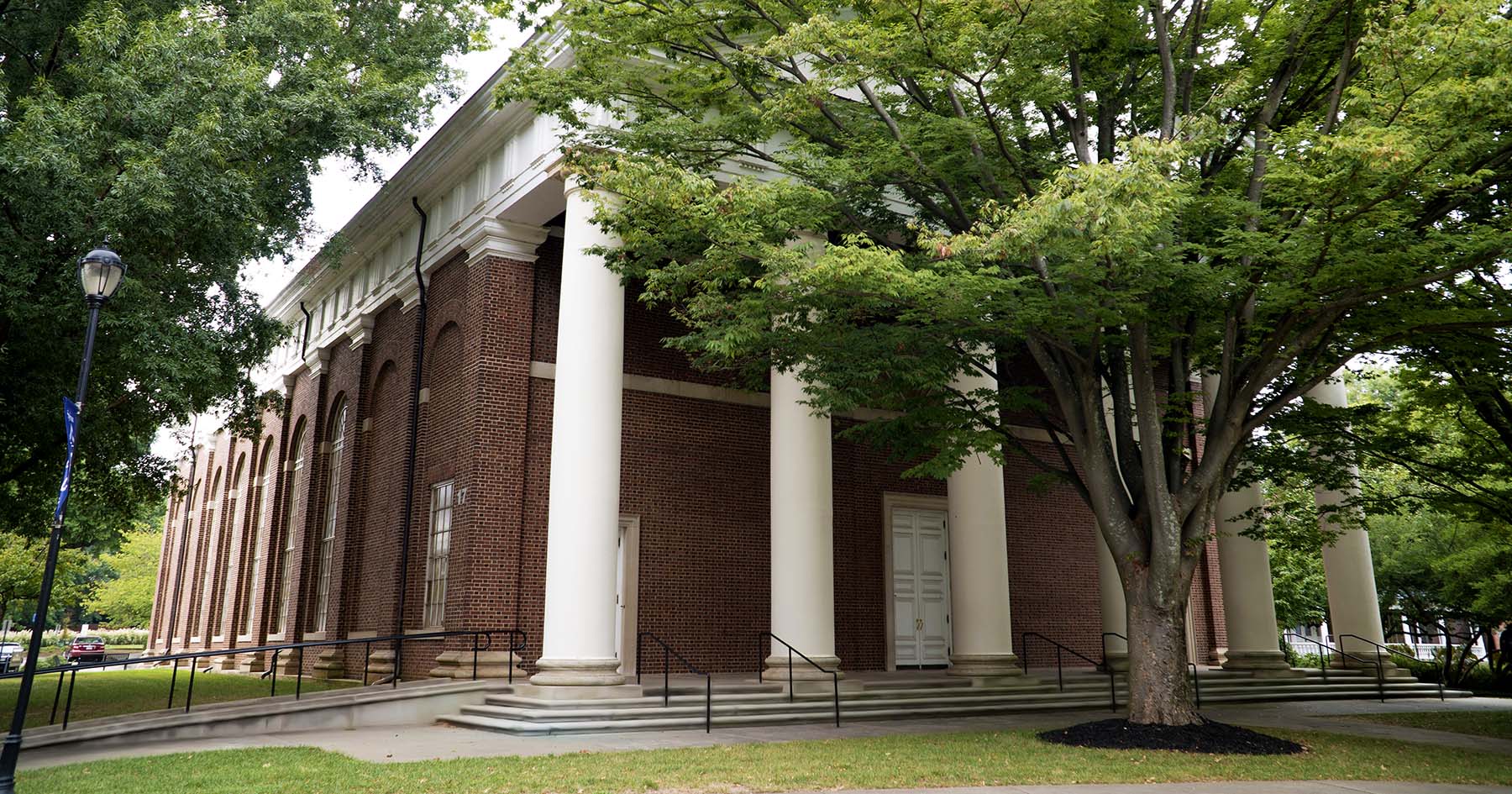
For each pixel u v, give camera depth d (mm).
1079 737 13578
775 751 12688
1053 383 15297
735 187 12797
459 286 22672
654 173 12750
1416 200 12359
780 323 14680
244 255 19109
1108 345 15750
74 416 12211
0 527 23719
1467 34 10438
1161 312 13711
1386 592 35969
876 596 24141
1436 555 32844
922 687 19078
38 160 14812
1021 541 27109
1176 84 15312
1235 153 15211
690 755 12391
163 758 12422
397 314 25797
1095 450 14555
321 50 20516
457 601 19844
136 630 86750
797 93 13695
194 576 39219
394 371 25594
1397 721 18062
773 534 18844
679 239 14125
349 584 25250
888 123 14797
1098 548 25250
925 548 25312
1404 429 18938
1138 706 13891
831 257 11852
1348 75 14492
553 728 14906
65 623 87625
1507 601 27641
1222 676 23750
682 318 14945
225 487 37344
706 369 16703
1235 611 25219
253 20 18109
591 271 18406
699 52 15172
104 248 14227
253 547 33281
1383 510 19719
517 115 20828
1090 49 14984
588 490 17484
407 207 25156
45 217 15516
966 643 20359
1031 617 26734
